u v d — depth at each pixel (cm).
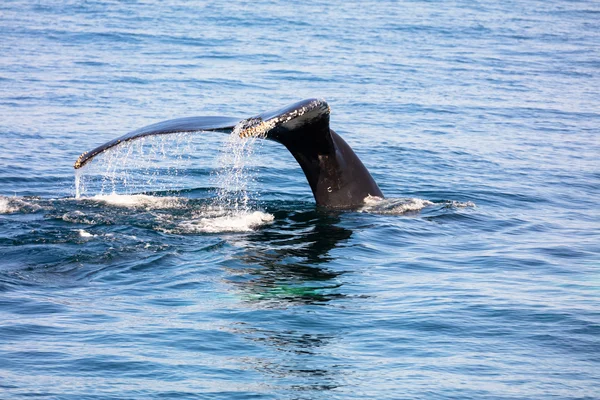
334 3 11394
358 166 3180
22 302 2131
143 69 6769
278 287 2305
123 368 1778
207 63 7162
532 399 1670
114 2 10825
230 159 4222
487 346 1931
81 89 5869
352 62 7488
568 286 2381
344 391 1700
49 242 2580
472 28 9906
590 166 4353
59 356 1825
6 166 3838
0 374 1728
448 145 4703
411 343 1945
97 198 3123
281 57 7575
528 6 12112
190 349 1884
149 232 2723
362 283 2369
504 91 6556
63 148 4262
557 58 8275
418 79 6869
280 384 1723
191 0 11169
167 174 3878
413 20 10244
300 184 3697
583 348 1922
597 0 13075
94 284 2281
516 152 4616
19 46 7612
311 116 2844
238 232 2792
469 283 2395
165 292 2241
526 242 2880
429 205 3291
